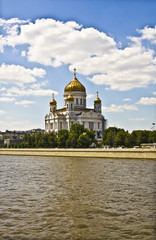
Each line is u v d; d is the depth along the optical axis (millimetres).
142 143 189250
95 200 47000
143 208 42031
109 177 73250
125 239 31484
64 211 40938
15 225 35531
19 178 74375
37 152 187500
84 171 87250
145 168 92938
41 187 59594
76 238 31891
